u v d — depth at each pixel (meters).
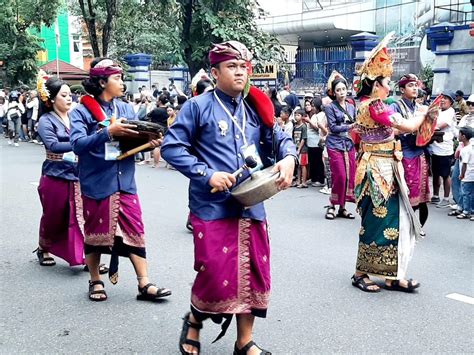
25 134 19.05
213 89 3.38
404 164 6.21
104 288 4.87
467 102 8.54
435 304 4.49
